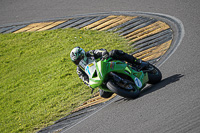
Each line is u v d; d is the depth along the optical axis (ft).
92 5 176.24
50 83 117.60
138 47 119.14
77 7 179.73
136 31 133.08
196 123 54.39
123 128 63.16
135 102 73.87
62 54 135.33
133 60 79.41
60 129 82.99
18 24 180.55
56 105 101.19
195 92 65.72
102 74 68.69
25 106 107.55
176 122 57.26
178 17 128.57
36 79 124.26
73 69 122.01
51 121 91.71
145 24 135.85
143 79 77.36
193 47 95.71
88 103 93.40
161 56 101.96
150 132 57.31
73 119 86.22
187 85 70.64
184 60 88.58
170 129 55.77
